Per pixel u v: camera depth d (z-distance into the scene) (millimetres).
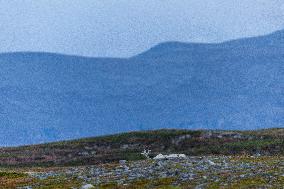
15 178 172625
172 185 127875
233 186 121500
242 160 176125
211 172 144000
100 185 136750
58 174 171875
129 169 164500
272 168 147250
